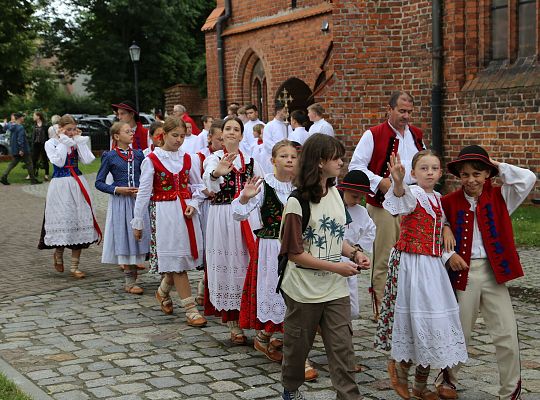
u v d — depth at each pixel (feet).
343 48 42.65
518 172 14.32
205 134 37.27
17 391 15.35
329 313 13.44
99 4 122.83
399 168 14.17
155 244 22.70
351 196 16.93
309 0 52.95
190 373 17.20
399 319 14.60
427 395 14.93
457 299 14.64
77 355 18.72
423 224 14.52
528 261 28.35
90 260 32.86
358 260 13.87
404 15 42.22
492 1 39.83
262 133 45.32
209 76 67.05
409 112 20.44
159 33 123.85
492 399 15.11
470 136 40.37
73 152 28.94
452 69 40.70
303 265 13.16
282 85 51.21
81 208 28.78
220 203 19.39
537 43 37.70
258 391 15.90
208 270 19.70
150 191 21.72
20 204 54.80
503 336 14.26
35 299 25.31
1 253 35.01
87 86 126.52
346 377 13.21
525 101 37.63
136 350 19.12
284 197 16.98
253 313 17.63
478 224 14.46
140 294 25.95
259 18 59.52
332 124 43.50
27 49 118.52
